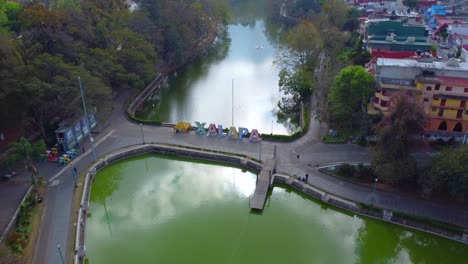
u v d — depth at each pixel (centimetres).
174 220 7794
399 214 7269
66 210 7456
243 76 15288
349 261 6906
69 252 6506
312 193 8038
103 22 12306
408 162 7512
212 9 18100
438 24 17338
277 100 13200
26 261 6269
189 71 15700
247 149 9475
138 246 7150
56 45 10088
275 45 19112
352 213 7625
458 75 8988
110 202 8325
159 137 10062
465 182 6788
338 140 9494
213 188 8719
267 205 8125
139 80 11394
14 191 7838
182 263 6769
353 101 9350
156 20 14650
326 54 14325
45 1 15050
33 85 8412
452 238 6925
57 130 9025
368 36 13775
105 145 9650
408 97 7600
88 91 9325
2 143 9050
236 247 7144
